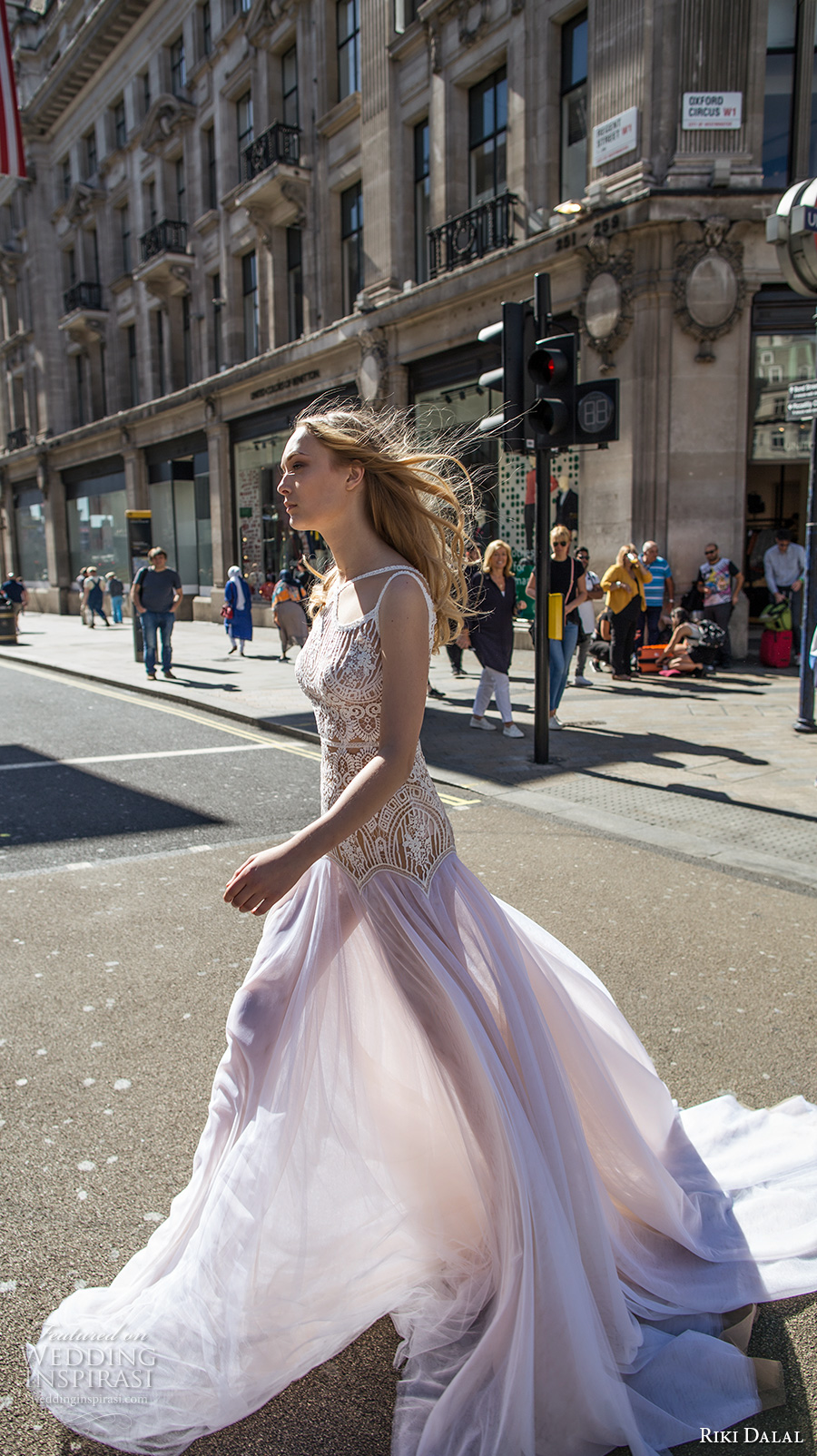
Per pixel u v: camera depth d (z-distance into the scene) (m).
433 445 2.04
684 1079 2.80
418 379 17.08
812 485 7.66
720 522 12.68
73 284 32.91
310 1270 1.62
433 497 1.88
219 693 11.17
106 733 8.98
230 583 15.93
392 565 1.72
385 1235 1.70
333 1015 1.74
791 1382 1.75
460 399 16.08
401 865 1.76
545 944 2.05
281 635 15.11
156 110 24.97
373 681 1.69
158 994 3.40
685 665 11.77
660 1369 1.73
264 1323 1.59
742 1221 2.13
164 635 12.84
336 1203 1.66
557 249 13.30
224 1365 1.57
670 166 12.24
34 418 36.00
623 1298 1.75
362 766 1.76
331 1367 1.79
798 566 12.28
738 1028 3.11
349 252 19.31
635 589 11.50
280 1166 1.62
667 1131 2.21
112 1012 3.26
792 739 7.87
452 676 12.69
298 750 8.14
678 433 12.52
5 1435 1.63
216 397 23.52
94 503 32.44
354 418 1.79
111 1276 2.00
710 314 12.27
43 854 5.15
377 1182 1.70
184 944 3.88
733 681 11.41
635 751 7.60
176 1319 1.60
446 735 8.49
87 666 14.50
